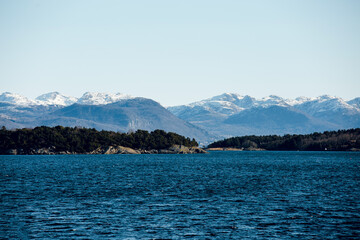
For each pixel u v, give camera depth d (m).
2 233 83.12
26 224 89.69
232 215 98.75
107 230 85.25
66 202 115.88
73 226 88.19
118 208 107.00
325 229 86.31
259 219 94.56
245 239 79.62
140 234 82.50
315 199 121.62
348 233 83.50
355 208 107.12
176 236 81.25
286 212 102.06
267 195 129.88
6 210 103.88
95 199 121.25
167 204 112.88
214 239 79.44
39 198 122.94
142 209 105.62
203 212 102.06
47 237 80.69
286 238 80.31
